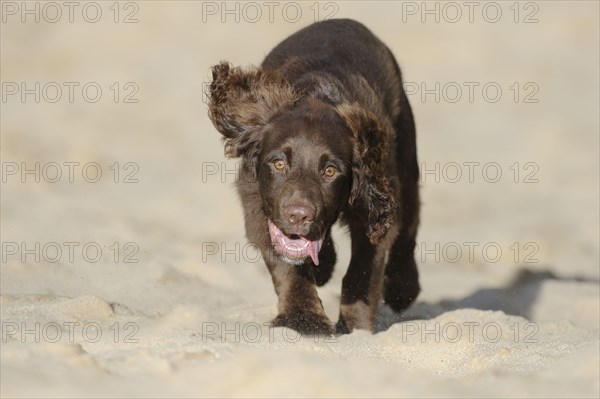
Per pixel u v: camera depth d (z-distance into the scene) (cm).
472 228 1875
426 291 1492
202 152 2245
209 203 1873
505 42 3080
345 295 1053
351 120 989
